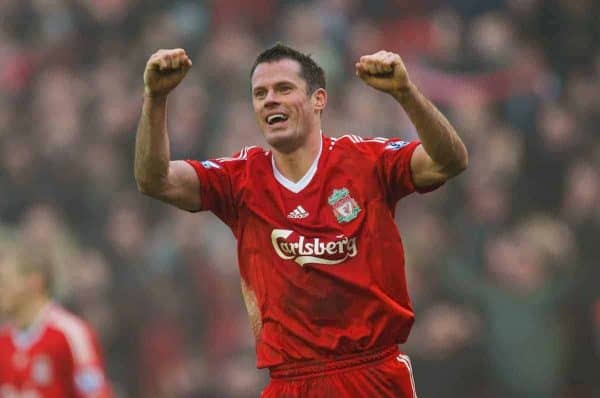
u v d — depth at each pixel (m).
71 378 30.28
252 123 49.81
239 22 55.12
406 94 18.28
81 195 50.19
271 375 19.84
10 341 30.55
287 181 19.70
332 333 19.38
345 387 19.36
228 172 20.02
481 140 47.97
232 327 45.47
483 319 43.06
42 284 30.59
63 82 55.03
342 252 19.33
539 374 42.66
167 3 56.50
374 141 19.88
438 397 42.06
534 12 52.56
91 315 46.16
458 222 45.22
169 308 46.00
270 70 19.41
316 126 19.75
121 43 56.31
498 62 50.41
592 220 45.88
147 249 47.75
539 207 47.03
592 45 52.19
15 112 54.59
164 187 19.47
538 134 48.66
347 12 54.06
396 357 19.73
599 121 49.88
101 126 52.50
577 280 43.56
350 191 19.50
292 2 55.84
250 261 19.80
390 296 19.44
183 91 51.44
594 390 43.09
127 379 45.69
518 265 43.47
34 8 58.19
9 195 50.50
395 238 19.58
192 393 45.03
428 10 53.75
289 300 19.45
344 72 51.94
